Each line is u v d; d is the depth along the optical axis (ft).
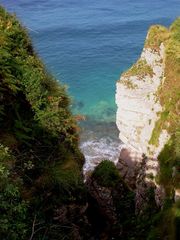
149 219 83.92
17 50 61.46
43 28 283.18
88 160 158.51
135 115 119.65
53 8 317.01
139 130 120.47
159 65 115.14
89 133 180.24
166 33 117.08
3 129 54.80
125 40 273.95
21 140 55.52
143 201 95.40
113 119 194.29
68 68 240.94
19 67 59.21
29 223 49.80
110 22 296.30
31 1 326.65
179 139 87.45
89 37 276.41
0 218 41.47
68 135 63.00
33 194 53.62
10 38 60.70
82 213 64.03
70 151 63.93
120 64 247.70
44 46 262.67
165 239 65.21
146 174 101.45
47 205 54.90
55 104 60.54
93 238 73.56
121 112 123.13
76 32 280.51
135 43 270.26
